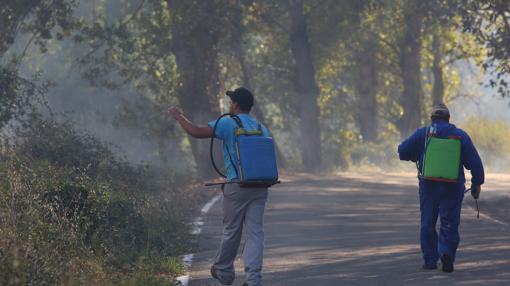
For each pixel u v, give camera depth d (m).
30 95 60.47
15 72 60.16
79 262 27.12
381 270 30.98
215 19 95.00
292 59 138.62
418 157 31.27
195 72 95.38
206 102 96.44
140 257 29.81
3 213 28.16
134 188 48.44
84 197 34.47
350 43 143.62
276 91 150.50
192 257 36.03
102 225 33.81
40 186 33.22
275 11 125.06
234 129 24.97
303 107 128.75
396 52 153.12
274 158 25.09
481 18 72.44
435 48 158.38
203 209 59.81
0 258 23.81
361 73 159.25
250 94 25.80
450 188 30.36
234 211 25.25
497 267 31.06
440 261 32.88
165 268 31.81
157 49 98.12
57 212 31.78
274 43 140.12
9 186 32.19
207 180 90.38
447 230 30.28
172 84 94.94
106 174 49.47
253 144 24.77
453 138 30.36
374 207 61.28
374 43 147.00
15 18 73.81
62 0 77.06
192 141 101.38
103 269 28.09
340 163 140.25
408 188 84.06
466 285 27.27
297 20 126.00
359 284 28.05
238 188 24.91
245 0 102.69
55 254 26.69
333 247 38.41
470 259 33.38
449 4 85.88
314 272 30.94
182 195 63.16
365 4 123.88
